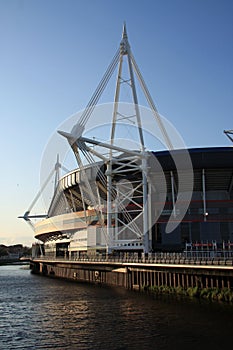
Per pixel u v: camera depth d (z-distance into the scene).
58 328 33.28
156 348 26.58
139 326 32.50
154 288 53.28
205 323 32.47
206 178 83.00
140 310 39.09
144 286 55.59
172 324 32.62
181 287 48.91
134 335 29.92
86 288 62.38
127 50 77.44
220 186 85.06
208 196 85.06
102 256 75.38
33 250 150.25
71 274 86.94
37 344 28.70
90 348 27.22
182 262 48.81
